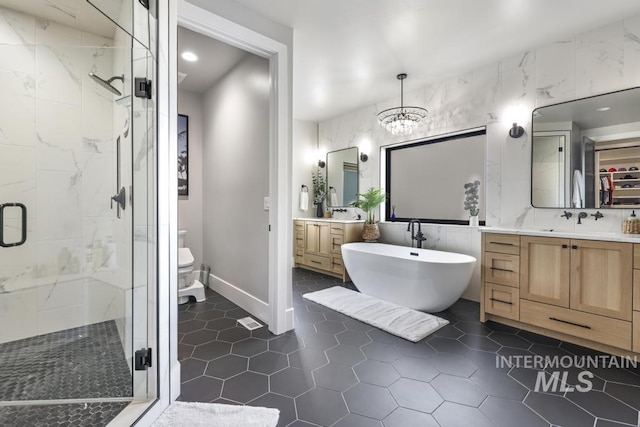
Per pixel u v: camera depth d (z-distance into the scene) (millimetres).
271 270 2443
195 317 2748
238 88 3053
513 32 2521
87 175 2254
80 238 2250
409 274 2893
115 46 2277
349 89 3773
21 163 2182
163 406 1494
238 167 3068
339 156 4875
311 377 1798
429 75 3359
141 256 1524
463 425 1408
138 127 1573
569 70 2582
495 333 2438
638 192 2266
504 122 2994
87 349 1991
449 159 3703
